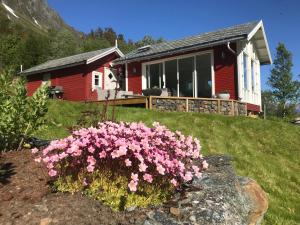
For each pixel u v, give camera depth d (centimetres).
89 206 419
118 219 406
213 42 1959
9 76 685
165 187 466
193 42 2150
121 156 443
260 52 2450
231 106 1847
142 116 1324
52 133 975
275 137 1289
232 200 494
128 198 430
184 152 510
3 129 592
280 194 888
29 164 531
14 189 451
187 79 2139
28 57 5653
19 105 621
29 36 6294
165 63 2245
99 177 448
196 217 432
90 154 451
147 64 2327
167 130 523
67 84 2934
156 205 446
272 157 1130
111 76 2978
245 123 1370
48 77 3108
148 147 450
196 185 520
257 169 1013
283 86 4194
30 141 673
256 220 513
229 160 694
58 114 1182
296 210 816
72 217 396
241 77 1953
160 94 1909
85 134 463
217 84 2016
